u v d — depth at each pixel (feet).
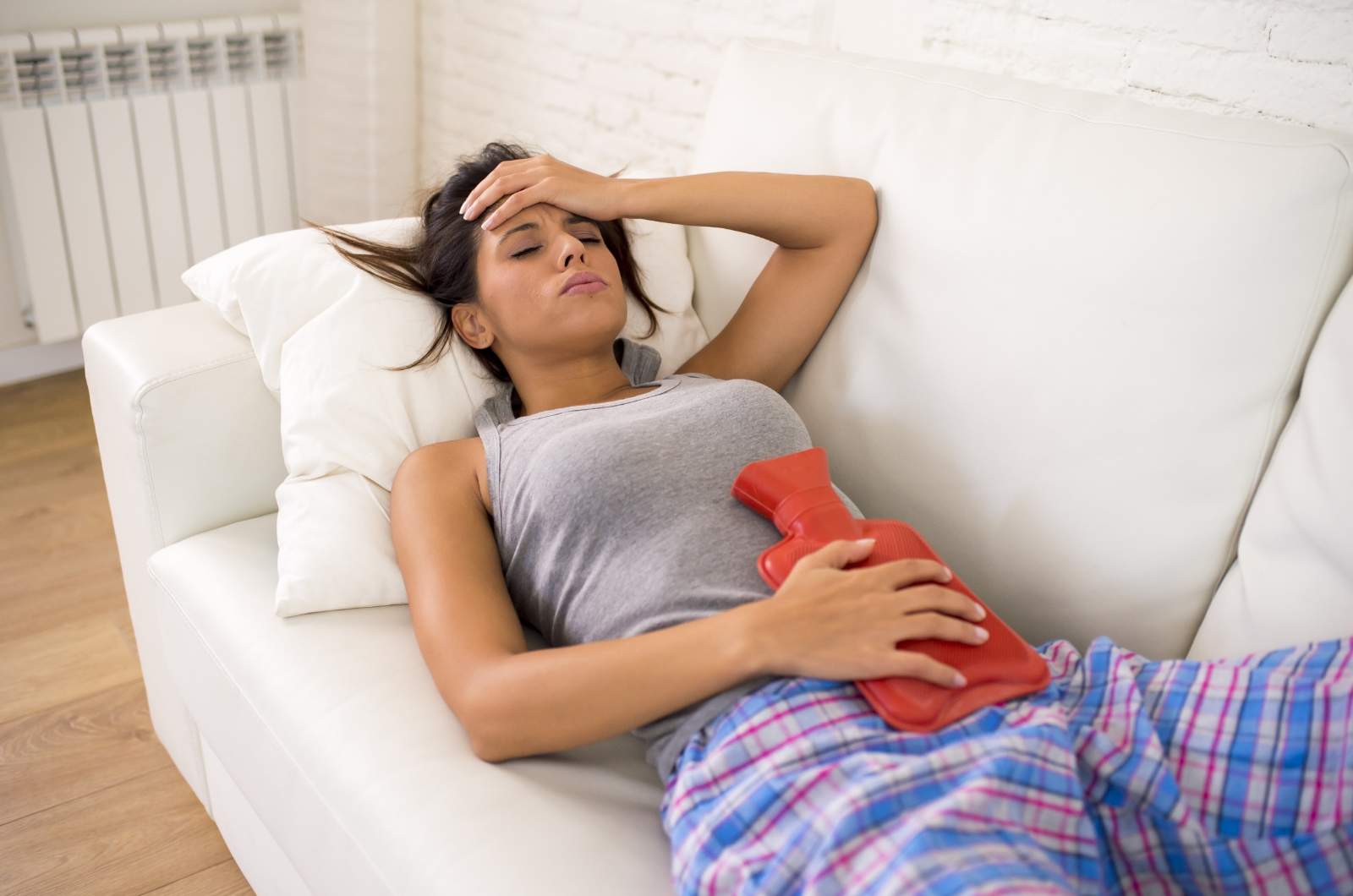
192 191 8.41
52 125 7.58
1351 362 3.26
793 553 3.35
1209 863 2.77
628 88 7.30
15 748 5.26
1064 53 4.99
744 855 2.73
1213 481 3.49
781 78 4.76
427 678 3.58
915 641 3.11
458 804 3.09
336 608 3.80
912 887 2.44
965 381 3.96
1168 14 4.58
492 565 3.71
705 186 4.26
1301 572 3.25
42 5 7.61
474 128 8.69
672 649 3.07
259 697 3.60
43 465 7.48
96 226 8.04
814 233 4.27
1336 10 4.09
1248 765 2.82
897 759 2.81
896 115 4.35
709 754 3.03
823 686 3.05
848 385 4.35
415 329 4.33
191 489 4.23
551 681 3.13
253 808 4.12
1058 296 3.74
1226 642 3.39
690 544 3.49
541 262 4.13
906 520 4.15
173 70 8.16
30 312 8.29
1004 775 2.67
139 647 4.91
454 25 8.48
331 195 8.77
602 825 3.13
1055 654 3.42
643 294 4.73
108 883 4.64
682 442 3.72
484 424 4.12
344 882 3.26
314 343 4.16
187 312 4.50
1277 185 3.39
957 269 4.00
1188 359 3.49
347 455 4.02
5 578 6.38
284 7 8.73
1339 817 2.68
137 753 5.32
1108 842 2.87
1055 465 3.74
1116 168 3.70
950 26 5.40
